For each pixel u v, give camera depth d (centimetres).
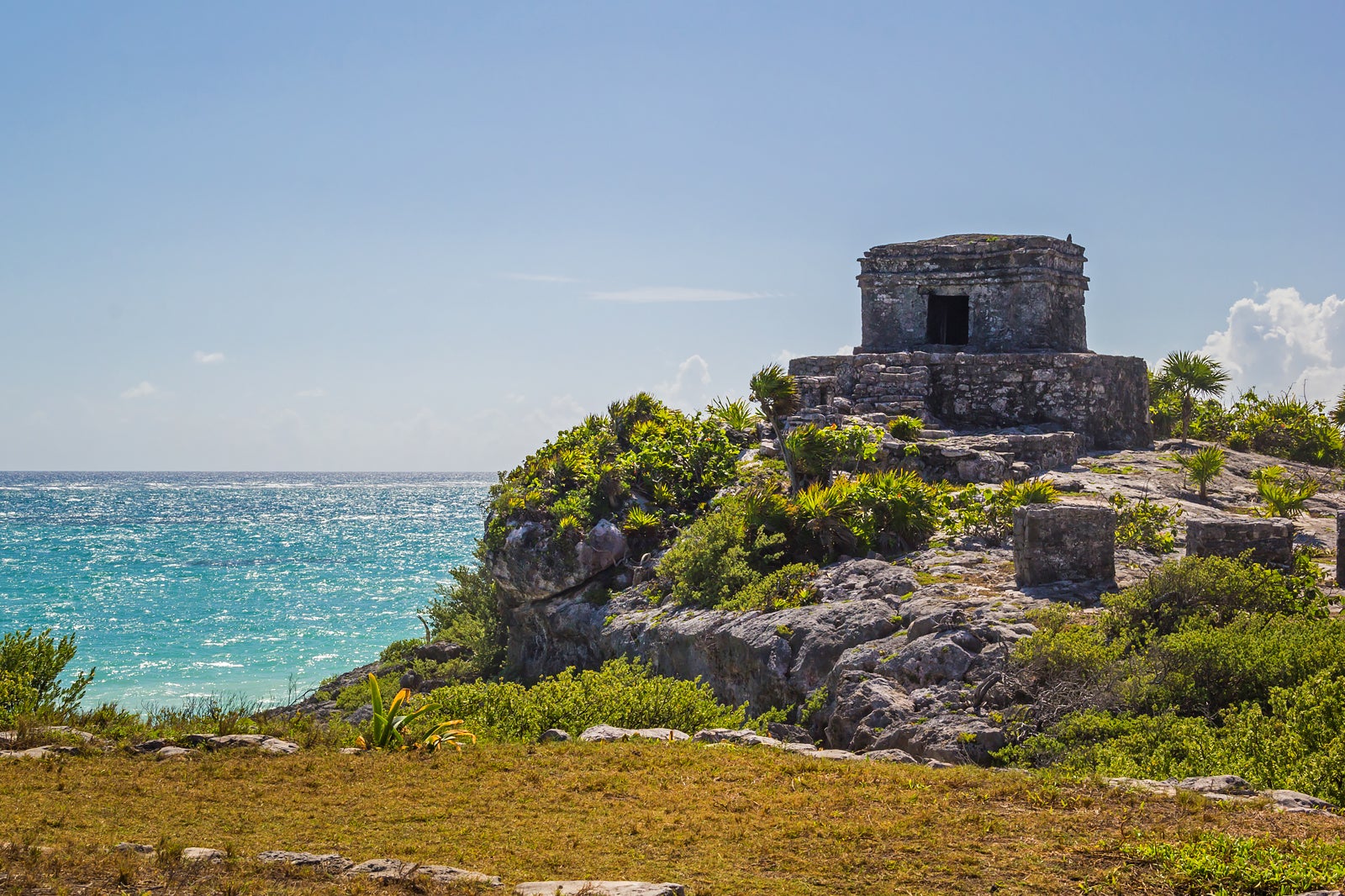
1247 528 2053
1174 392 4753
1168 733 1340
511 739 1491
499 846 906
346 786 1108
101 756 1224
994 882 816
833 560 2472
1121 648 1568
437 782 1125
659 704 1602
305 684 4612
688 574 2588
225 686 4575
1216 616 1712
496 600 3766
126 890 755
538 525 3167
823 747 1803
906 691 1730
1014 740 1484
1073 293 4138
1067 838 907
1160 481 3238
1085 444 3656
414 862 850
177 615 6569
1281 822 932
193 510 19112
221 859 829
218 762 1194
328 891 768
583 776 1136
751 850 898
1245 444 4262
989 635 1766
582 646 2981
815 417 3409
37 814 970
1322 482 3625
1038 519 2067
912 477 2553
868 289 4178
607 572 3045
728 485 3231
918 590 2064
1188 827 919
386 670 3931
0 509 18462
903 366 3856
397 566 9619
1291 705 1313
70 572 8850
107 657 5194
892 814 990
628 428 3719
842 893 801
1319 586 2086
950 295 4091
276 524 15712
